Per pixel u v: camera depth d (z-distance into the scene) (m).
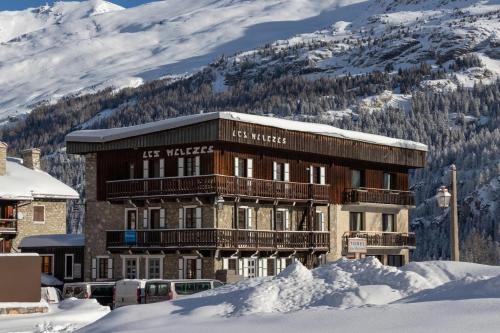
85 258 61.59
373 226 68.50
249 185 57.38
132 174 59.94
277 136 59.19
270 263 59.88
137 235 58.12
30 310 42.44
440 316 20.78
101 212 61.25
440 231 183.25
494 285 23.98
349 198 65.88
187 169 57.25
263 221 59.38
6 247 66.56
